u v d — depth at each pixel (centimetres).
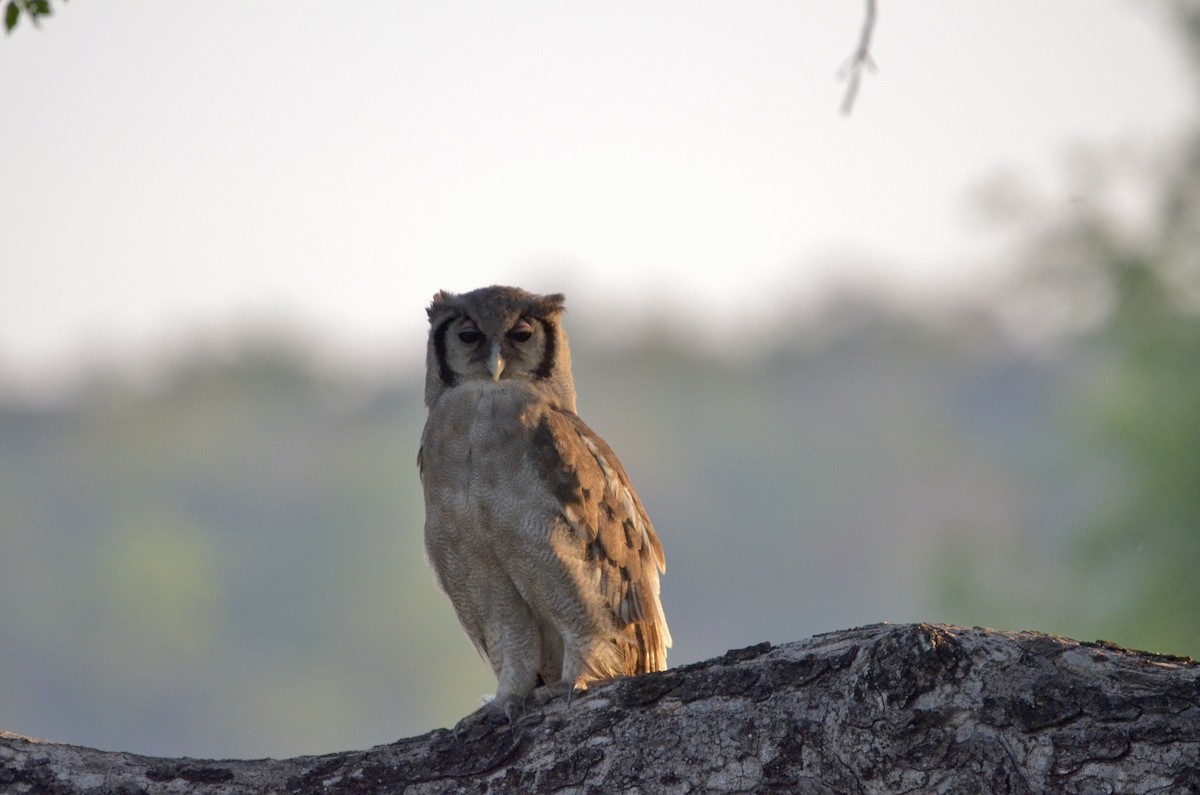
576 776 610
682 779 595
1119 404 1527
